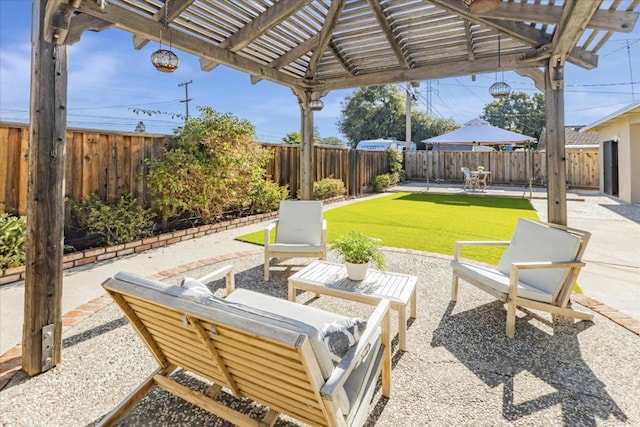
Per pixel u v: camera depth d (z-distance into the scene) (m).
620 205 9.53
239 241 5.96
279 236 4.79
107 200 5.36
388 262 4.75
